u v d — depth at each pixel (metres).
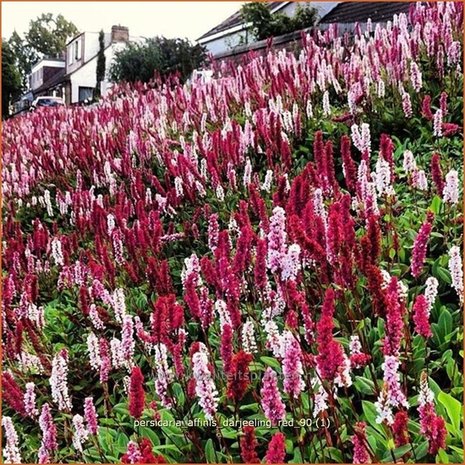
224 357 2.22
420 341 2.55
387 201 3.12
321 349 1.89
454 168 3.90
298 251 2.25
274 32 13.48
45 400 3.41
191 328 3.46
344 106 5.46
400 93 4.84
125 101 9.26
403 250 3.10
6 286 3.85
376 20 10.86
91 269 3.88
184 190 4.79
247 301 2.94
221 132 5.34
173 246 4.50
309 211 2.48
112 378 3.40
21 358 3.50
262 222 3.07
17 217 7.12
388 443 1.97
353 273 2.65
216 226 3.04
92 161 6.67
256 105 6.28
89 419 2.40
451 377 2.44
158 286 3.24
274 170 4.56
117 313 2.86
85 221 5.29
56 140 8.45
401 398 1.82
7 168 8.62
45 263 5.02
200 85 8.42
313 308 2.78
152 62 15.36
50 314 4.41
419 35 5.66
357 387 2.45
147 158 6.28
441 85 4.95
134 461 1.97
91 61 27.59
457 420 2.16
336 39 7.04
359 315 2.72
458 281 2.34
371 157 4.65
